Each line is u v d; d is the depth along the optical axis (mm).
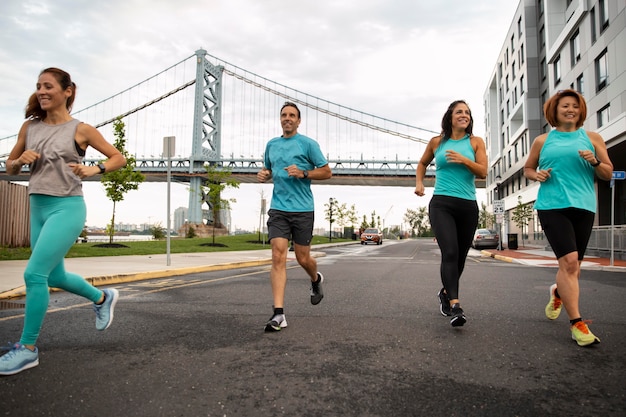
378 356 2686
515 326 3551
